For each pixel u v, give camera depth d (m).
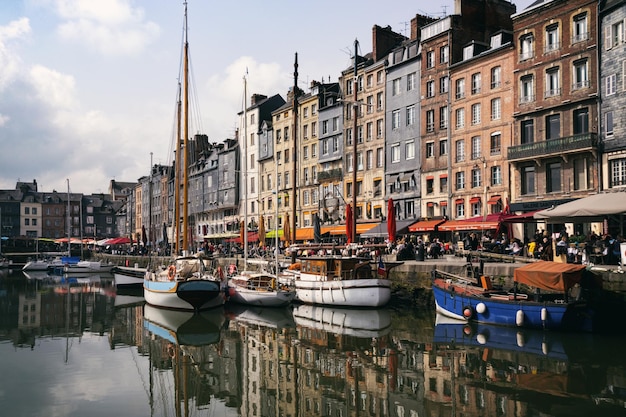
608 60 32.88
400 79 50.25
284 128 67.69
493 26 47.41
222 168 82.19
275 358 18.27
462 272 26.19
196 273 30.69
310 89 63.56
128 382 15.77
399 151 50.06
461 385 14.36
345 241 51.41
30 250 111.44
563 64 35.75
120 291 45.31
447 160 44.88
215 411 13.27
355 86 40.09
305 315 27.19
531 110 37.41
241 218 77.19
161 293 30.03
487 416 12.02
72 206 142.50
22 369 17.23
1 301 37.91
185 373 16.80
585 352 17.23
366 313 26.36
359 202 54.62
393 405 13.09
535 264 20.86
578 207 22.47
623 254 21.67
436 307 25.08
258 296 29.44
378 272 28.17
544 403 12.70
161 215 104.44
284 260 39.78
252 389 15.01
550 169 36.12
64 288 49.84
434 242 34.91
